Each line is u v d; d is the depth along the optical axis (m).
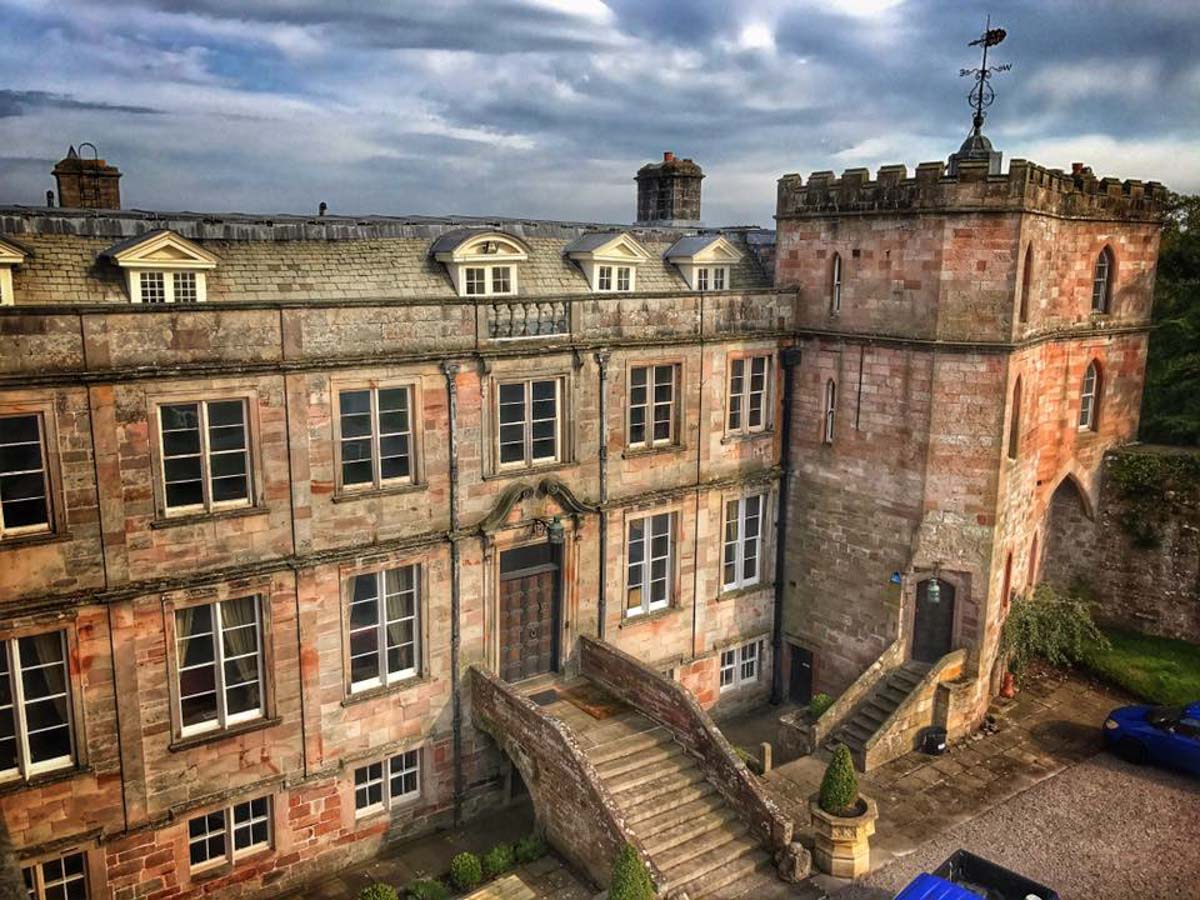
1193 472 31.41
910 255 26.36
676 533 27.59
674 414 26.98
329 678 21.31
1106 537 33.31
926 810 23.83
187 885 20.06
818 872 21.19
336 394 20.41
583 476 25.02
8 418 17.09
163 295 20.20
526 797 25.09
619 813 19.73
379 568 21.64
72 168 26.02
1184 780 25.33
